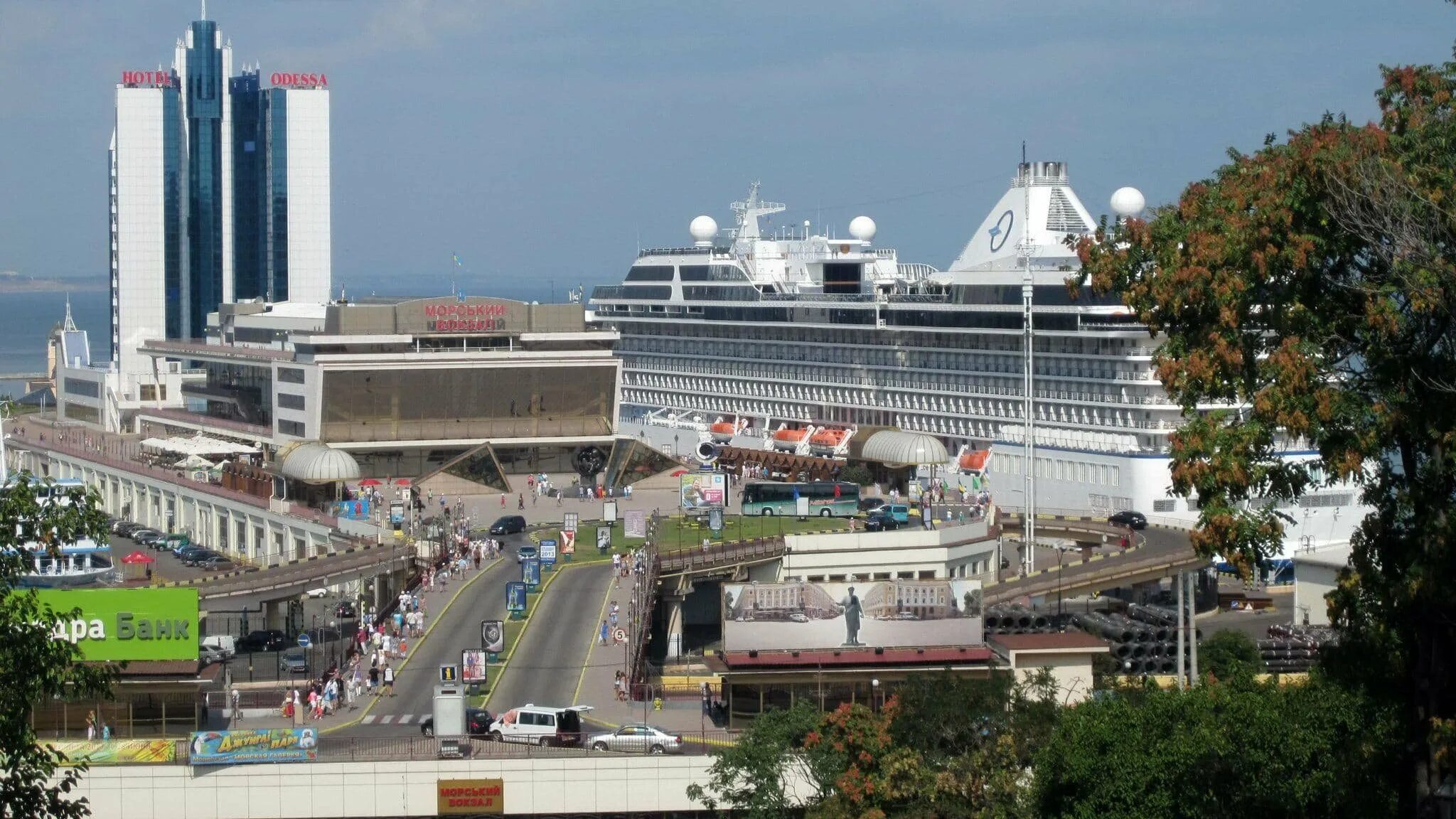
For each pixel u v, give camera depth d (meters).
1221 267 124.06
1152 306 132.25
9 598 105.69
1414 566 115.88
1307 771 140.88
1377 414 118.19
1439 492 119.44
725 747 171.62
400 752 178.38
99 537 113.19
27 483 111.94
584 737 184.50
